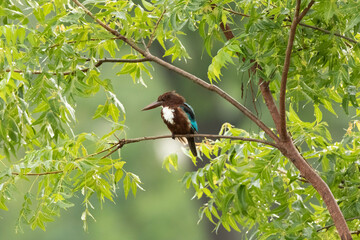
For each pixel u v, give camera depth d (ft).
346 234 32.22
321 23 35.04
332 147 35.45
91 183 33.91
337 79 34.04
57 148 32.55
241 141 35.14
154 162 111.55
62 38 32.78
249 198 35.06
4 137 33.78
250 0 33.06
